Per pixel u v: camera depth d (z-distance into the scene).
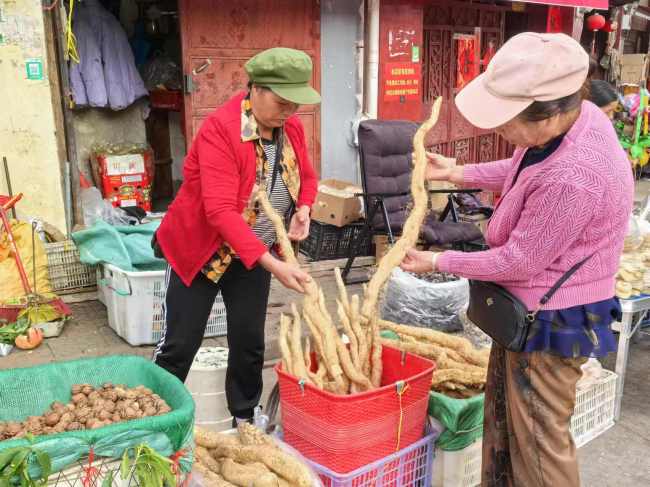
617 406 3.33
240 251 2.25
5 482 1.51
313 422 2.20
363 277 5.47
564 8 8.54
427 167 2.47
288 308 4.77
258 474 2.06
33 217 4.86
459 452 2.54
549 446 1.92
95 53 5.79
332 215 5.55
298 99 2.19
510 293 1.92
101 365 2.13
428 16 7.22
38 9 4.59
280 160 2.52
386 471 2.30
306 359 2.44
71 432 1.59
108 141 6.43
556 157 1.76
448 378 2.64
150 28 6.90
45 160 4.83
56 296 4.33
